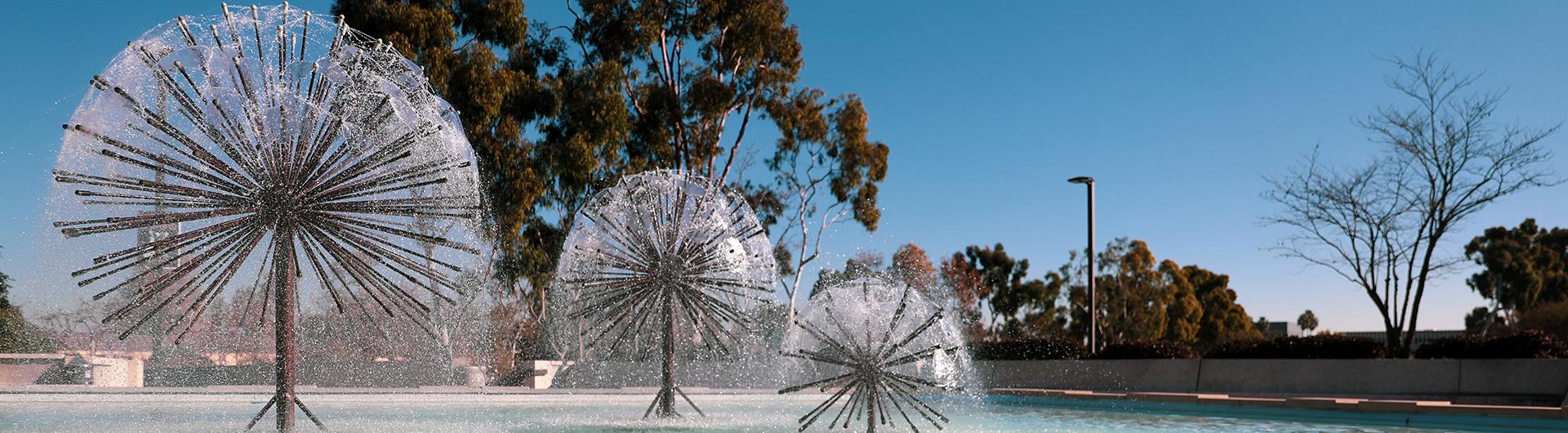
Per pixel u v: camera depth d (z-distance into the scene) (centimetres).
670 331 790
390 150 553
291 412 563
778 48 2353
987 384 1645
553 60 2136
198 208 530
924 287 2845
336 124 547
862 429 728
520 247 1967
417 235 565
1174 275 4169
